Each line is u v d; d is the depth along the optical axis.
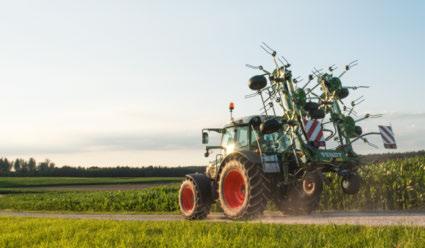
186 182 11.66
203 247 5.23
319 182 9.27
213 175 11.87
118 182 71.00
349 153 9.99
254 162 9.70
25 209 26.25
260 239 5.65
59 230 7.82
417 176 12.09
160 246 5.55
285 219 9.34
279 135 10.57
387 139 10.09
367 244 4.89
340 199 12.99
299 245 5.11
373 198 12.41
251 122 10.36
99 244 6.08
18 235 7.44
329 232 5.71
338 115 10.13
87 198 23.91
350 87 10.33
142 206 19.14
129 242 5.96
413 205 11.85
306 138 9.38
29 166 174.62
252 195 9.69
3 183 75.44
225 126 11.70
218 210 14.88
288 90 9.70
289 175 9.97
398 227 5.66
